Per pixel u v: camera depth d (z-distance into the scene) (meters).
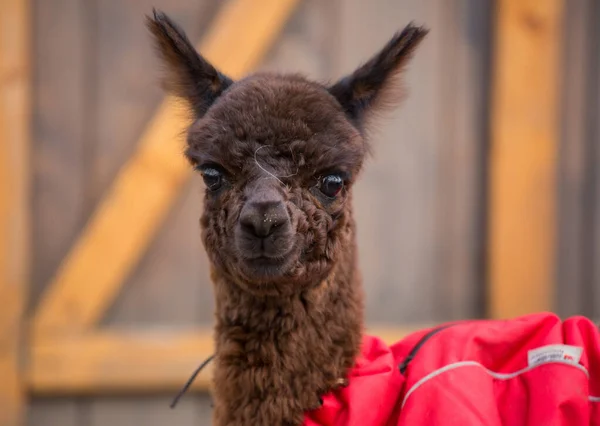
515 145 5.20
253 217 2.33
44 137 4.99
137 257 5.04
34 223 4.99
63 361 4.94
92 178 5.04
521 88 5.18
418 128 5.31
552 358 2.57
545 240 5.25
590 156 5.35
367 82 2.80
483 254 5.35
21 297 4.87
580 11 5.29
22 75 4.83
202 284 5.15
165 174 4.99
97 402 5.09
